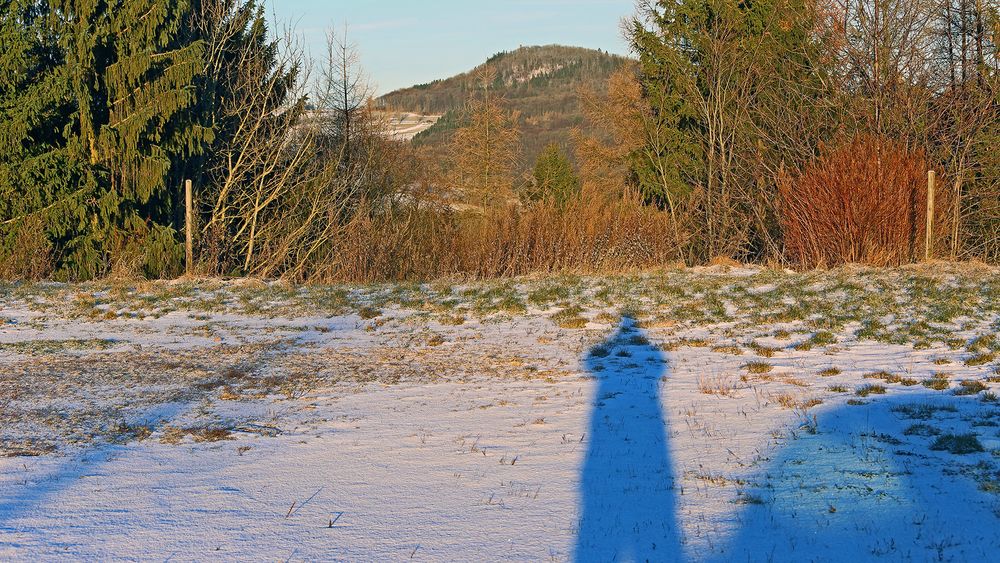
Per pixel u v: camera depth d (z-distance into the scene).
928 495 5.61
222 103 31.02
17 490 6.20
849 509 5.46
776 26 32.53
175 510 5.78
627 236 22.94
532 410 8.50
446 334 13.23
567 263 22.12
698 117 34.75
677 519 5.44
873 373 9.45
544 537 5.21
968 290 14.84
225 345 12.62
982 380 8.92
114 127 24.61
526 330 13.35
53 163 23.81
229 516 5.65
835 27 28.59
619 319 13.84
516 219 23.52
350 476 6.51
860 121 28.38
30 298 16.92
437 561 4.88
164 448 7.35
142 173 24.98
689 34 34.84
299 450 7.23
